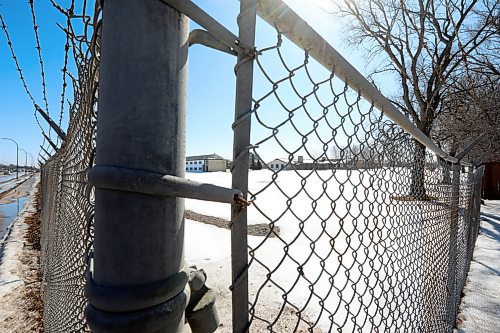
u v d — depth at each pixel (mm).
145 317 473
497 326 2971
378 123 1277
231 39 588
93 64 653
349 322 2828
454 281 2943
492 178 16844
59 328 1642
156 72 505
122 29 498
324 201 7270
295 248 4988
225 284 4035
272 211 6793
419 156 1971
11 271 4875
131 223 483
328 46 838
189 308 602
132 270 480
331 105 909
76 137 1175
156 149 501
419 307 1919
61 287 1669
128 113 492
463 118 14391
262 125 658
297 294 3457
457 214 3033
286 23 699
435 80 14422
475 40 13914
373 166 1277
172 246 516
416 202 1882
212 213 8867
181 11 532
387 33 15562
